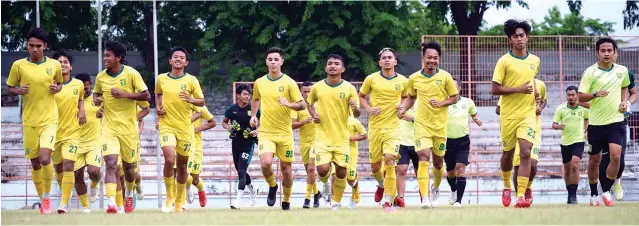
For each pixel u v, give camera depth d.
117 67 15.69
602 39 16.38
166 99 16.27
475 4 41.81
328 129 16.17
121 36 44.03
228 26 39.84
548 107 35.03
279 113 16.45
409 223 11.37
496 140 34.53
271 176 17.80
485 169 33.75
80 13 42.97
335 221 11.93
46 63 15.42
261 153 16.50
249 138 20.17
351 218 12.54
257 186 31.53
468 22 42.19
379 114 16.22
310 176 19.92
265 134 16.59
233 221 12.25
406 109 16.28
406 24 40.53
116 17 43.38
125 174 16.30
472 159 33.09
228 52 40.59
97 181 16.50
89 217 13.77
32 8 41.00
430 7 42.31
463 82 32.56
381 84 16.19
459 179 18.98
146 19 43.12
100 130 16.12
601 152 17.11
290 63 40.25
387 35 39.88
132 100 15.78
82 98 16.41
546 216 12.31
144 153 35.50
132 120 15.84
